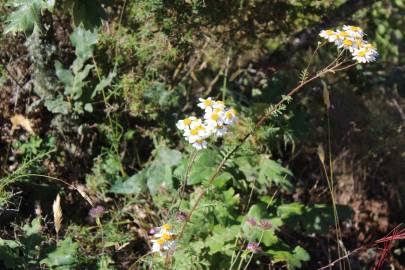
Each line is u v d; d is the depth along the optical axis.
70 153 4.11
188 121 2.84
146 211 3.88
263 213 3.59
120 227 3.79
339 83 4.79
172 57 4.03
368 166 4.75
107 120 4.20
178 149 4.16
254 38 4.32
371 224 4.55
